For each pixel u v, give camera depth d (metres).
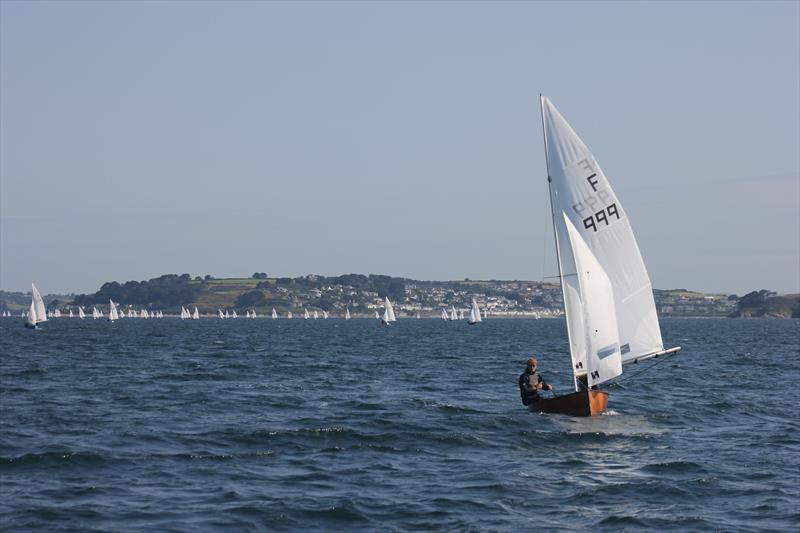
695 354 114.50
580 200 44.25
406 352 121.00
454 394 58.88
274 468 32.41
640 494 28.34
